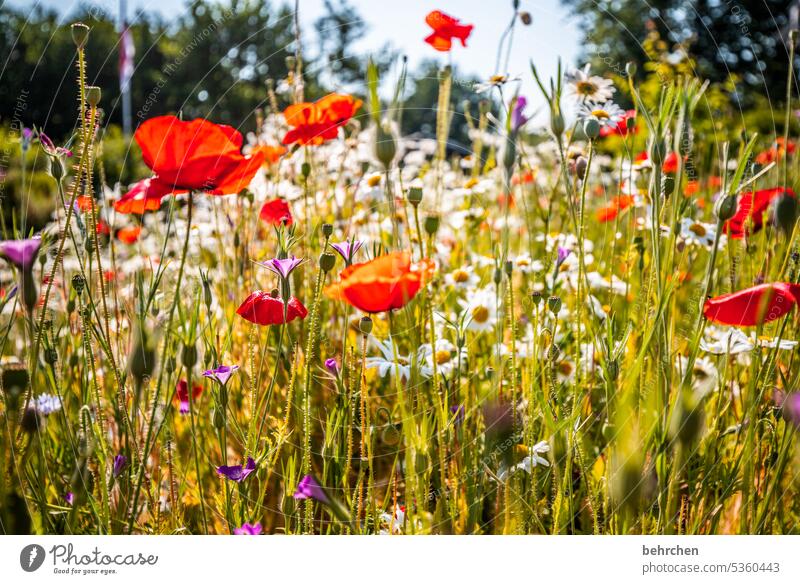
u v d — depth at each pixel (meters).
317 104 1.34
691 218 1.51
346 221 1.63
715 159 1.86
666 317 1.00
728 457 1.07
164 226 1.68
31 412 0.84
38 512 0.89
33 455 0.95
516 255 1.56
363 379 0.91
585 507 1.00
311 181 1.60
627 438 0.84
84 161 0.82
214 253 1.61
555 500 0.92
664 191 0.95
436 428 1.04
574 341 1.29
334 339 1.34
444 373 1.11
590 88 1.18
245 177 0.96
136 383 0.87
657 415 0.86
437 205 1.54
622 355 1.02
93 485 0.95
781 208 0.98
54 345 0.98
